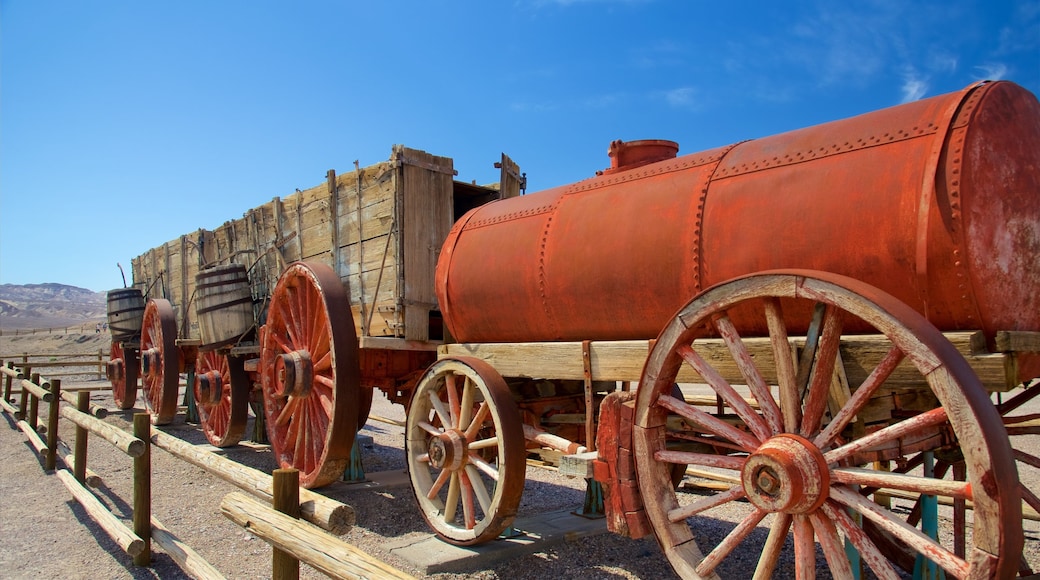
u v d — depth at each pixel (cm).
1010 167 312
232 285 875
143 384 1205
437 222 658
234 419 934
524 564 483
